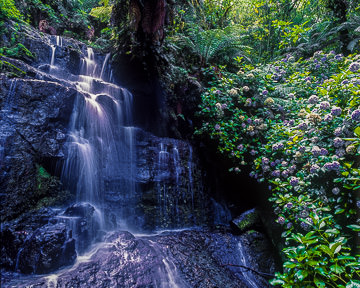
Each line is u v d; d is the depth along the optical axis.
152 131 4.55
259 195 3.86
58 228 2.04
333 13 6.18
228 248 3.08
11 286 1.62
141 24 3.53
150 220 3.49
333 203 2.30
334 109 2.17
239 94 4.14
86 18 6.88
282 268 2.85
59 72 3.98
